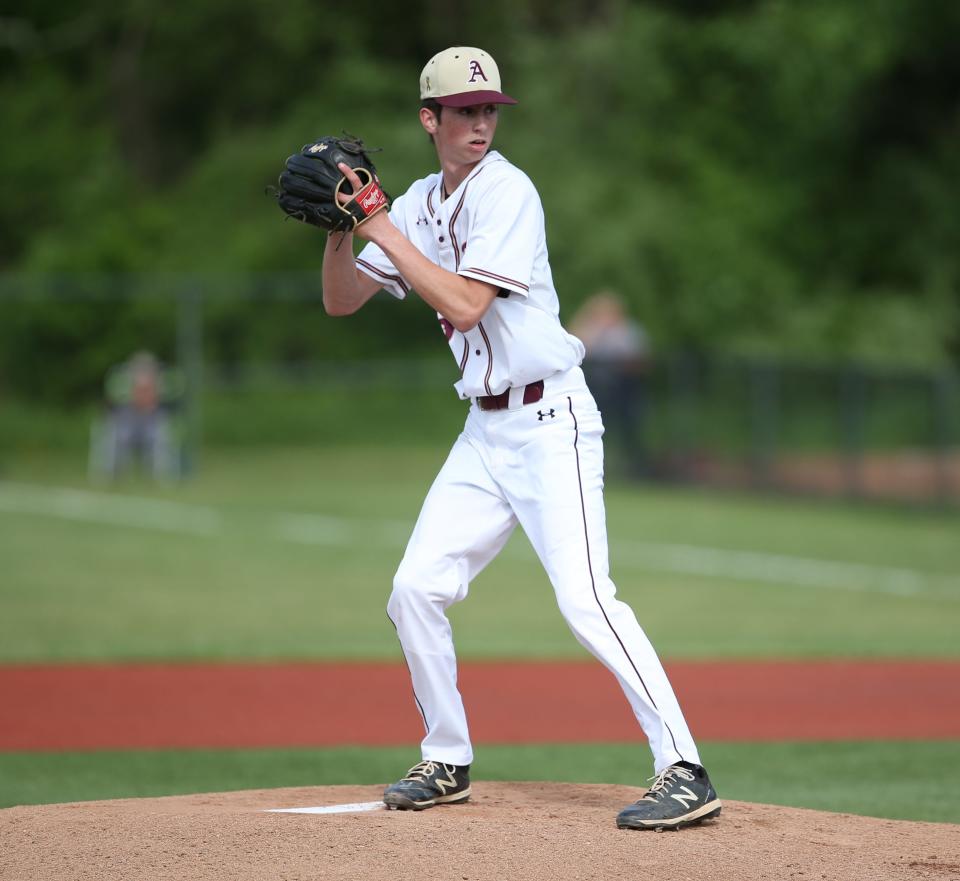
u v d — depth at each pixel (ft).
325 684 112.57
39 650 124.57
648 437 267.80
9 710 101.55
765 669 120.47
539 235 56.80
